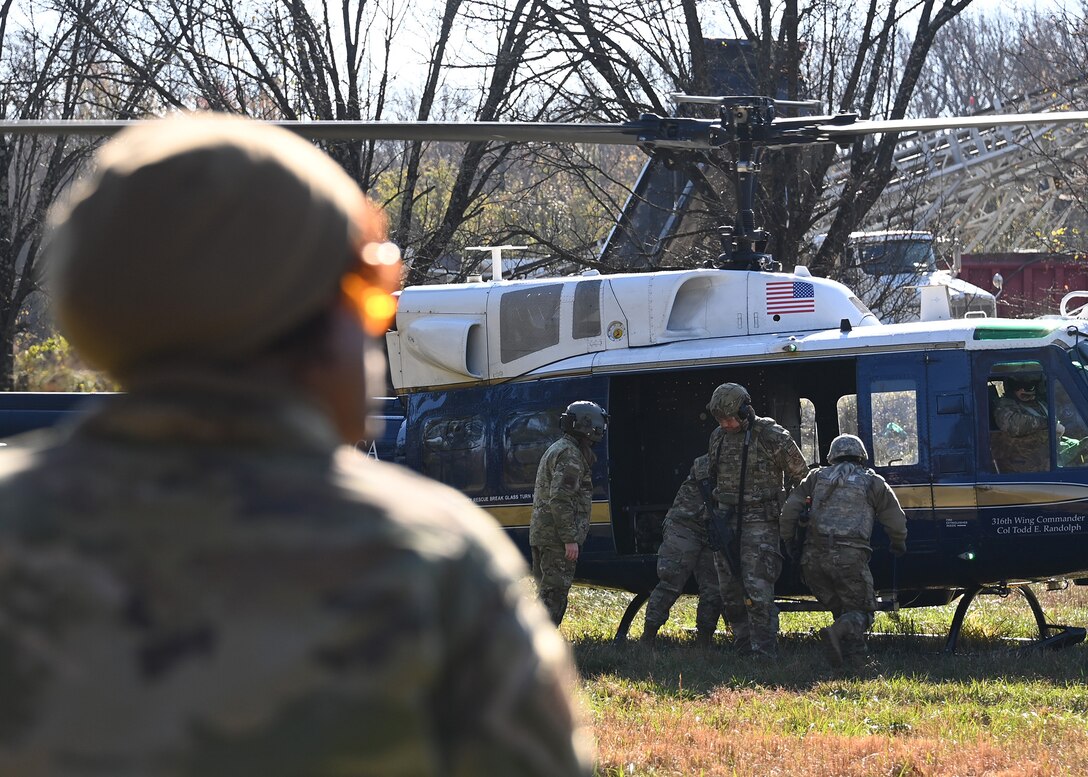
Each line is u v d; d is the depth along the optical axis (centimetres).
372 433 308
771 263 2572
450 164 6531
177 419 268
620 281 2530
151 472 266
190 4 5062
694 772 1317
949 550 2278
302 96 5081
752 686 1867
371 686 255
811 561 2105
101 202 273
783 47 4425
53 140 5662
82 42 5478
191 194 270
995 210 7481
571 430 2231
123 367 277
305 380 289
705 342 2478
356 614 257
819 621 2780
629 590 2525
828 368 2586
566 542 2203
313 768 252
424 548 267
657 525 2602
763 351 2398
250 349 278
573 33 4819
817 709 1661
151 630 254
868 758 1355
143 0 5131
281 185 279
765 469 2180
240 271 270
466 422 2616
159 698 251
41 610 257
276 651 254
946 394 2289
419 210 6234
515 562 287
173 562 259
